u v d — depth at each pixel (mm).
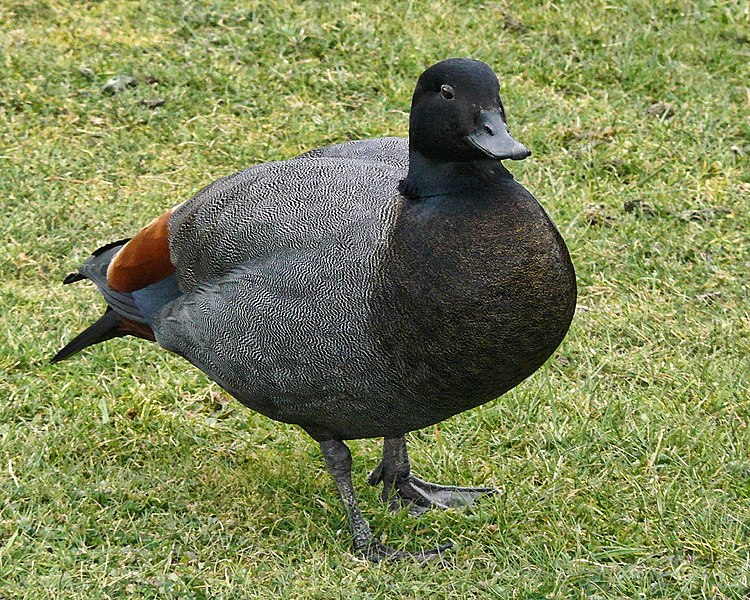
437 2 16625
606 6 16484
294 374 7871
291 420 8383
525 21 16312
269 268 7855
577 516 8844
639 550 8375
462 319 7270
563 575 8133
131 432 9852
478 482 9438
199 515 8938
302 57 15523
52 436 9695
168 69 15188
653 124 14336
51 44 15648
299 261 7742
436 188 7516
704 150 13859
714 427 9750
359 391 7727
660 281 11781
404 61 15375
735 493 9000
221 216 8305
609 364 10625
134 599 8000
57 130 14258
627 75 15281
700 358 10688
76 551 8430
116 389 10398
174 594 8055
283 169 8414
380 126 14328
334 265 7621
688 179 13383
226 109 14672
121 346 11016
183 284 8609
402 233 7453
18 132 14180
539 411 10023
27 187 13219
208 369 8555
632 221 12664
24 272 12008
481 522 8883
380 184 7965
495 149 7176
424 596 8062
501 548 8547
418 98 7543
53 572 8203
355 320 7516
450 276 7270
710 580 8023
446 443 9805
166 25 16094
